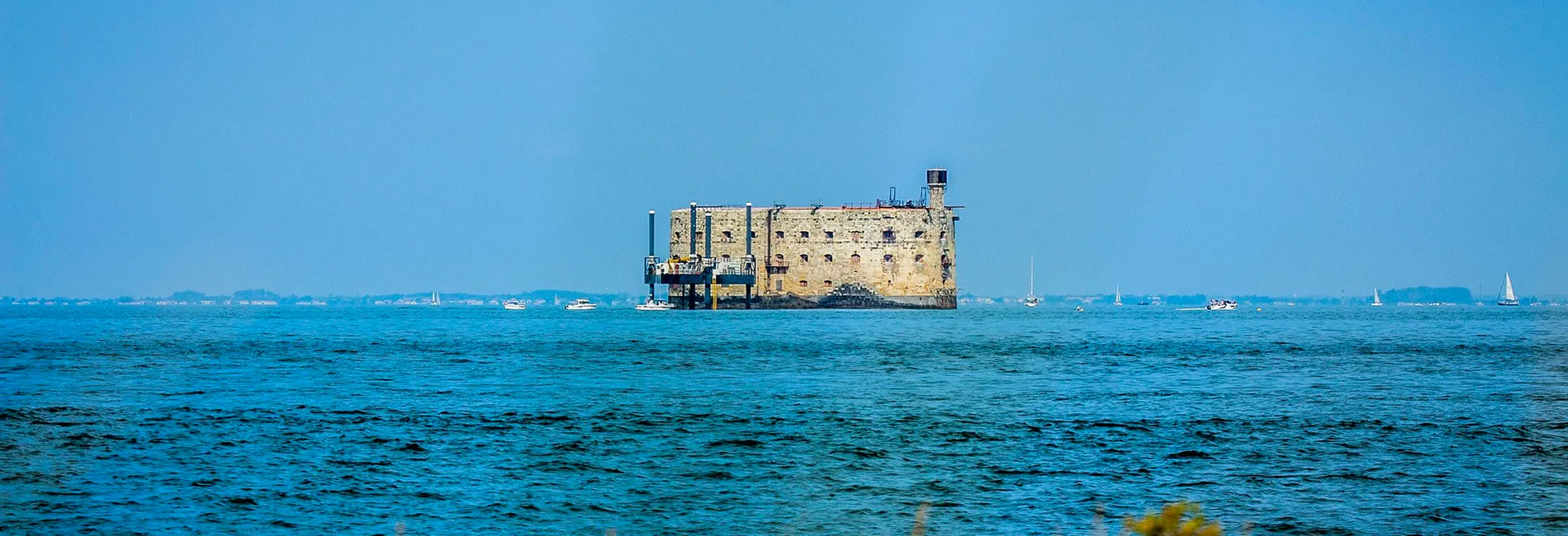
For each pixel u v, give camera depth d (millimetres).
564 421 165750
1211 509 113500
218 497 117625
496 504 115625
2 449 141875
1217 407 182250
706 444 147250
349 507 114062
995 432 155875
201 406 183625
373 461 135500
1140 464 133625
